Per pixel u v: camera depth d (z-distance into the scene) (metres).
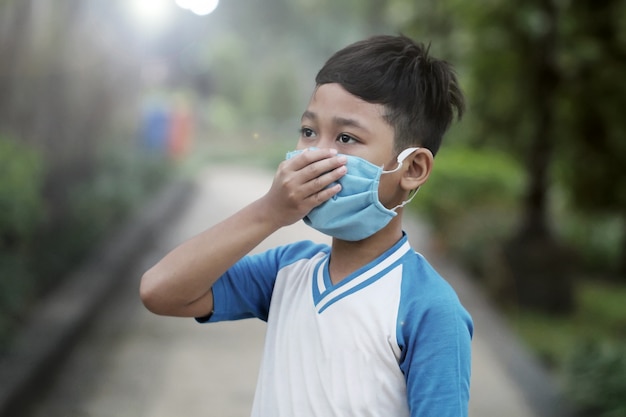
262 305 1.74
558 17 7.49
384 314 1.47
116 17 10.41
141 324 6.69
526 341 7.19
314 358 1.50
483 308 7.40
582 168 9.08
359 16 19.27
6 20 6.76
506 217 9.52
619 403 4.60
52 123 8.68
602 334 7.62
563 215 12.19
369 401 1.45
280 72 34.50
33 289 6.61
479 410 5.04
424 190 10.98
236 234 1.51
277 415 1.52
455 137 9.24
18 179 5.83
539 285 8.30
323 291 1.54
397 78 1.54
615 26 7.61
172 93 24.17
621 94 7.96
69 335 5.87
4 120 7.16
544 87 7.86
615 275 11.73
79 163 10.44
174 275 1.53
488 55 7.82
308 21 32.00
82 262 8.23
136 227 10.75
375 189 1.48
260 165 25.31
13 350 5.11
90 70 9.65
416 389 1.42
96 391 5.05
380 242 1.56
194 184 18.34
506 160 12.23
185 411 4.79
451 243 9.60
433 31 8.07
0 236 5.93
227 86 34.75
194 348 6.06
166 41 12.99
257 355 5.96
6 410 4.24
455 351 1.43
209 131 31.19
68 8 8.02
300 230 11.53
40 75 7.83
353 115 1.51
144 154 16.00
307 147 1.57
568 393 4.96
